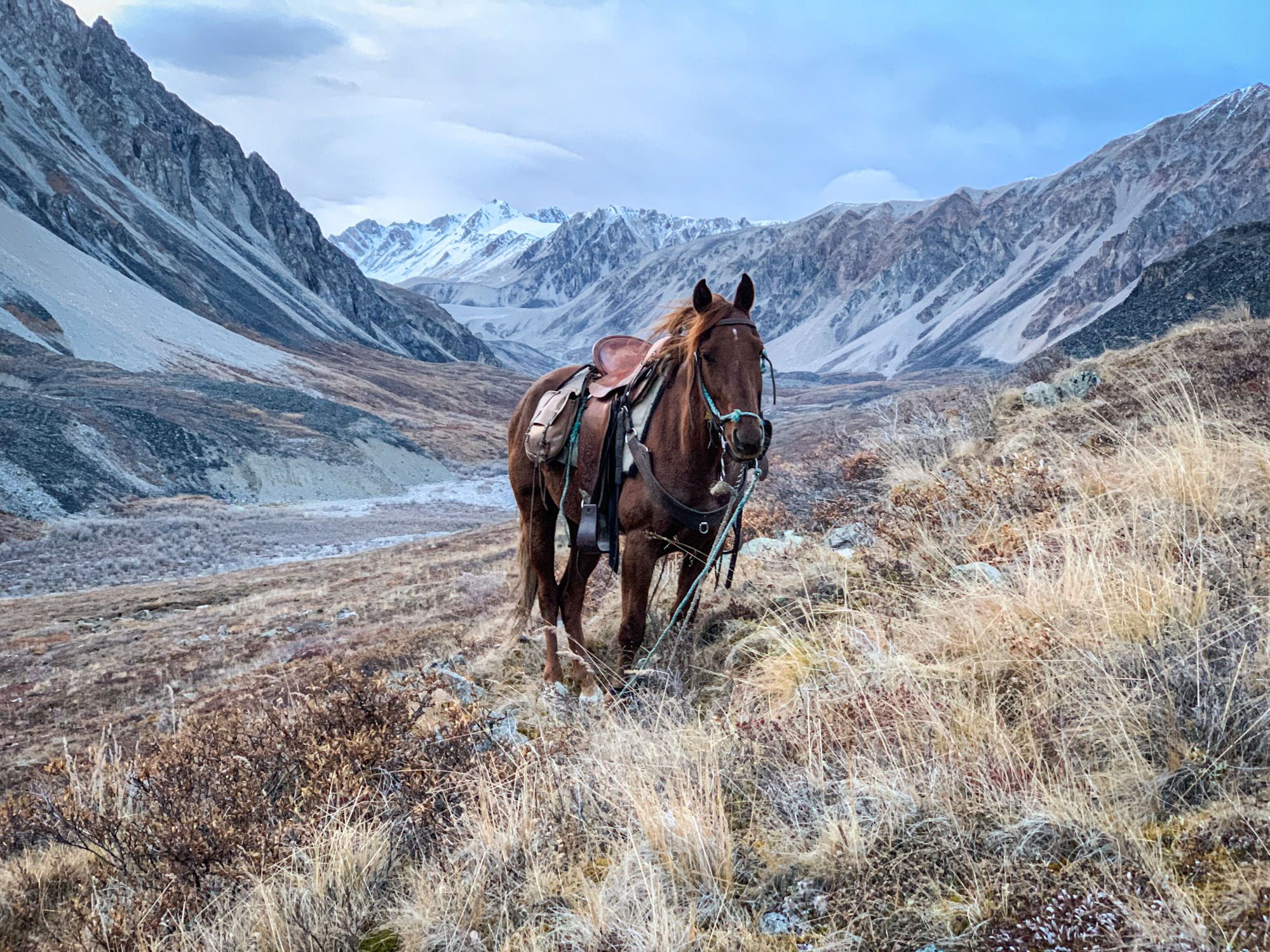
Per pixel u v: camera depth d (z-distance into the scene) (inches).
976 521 197.9
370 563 1205.1
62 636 813.2
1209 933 70.2
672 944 86.6
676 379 177.6
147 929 112.6
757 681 154.6
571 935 94.0
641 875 98.0
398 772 141.5
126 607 970.1
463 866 112.6
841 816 101.5
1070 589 132.0
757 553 245.1
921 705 117.0
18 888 142.9
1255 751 90.7
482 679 229.3
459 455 3806.6
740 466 172.7
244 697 417.7
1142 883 77.5
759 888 95.1
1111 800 91.5
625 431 183.2
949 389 567.8
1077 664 115.3
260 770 154.3
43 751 407.2
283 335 6412.4
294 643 627.2
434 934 101.3
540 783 127.8
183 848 125.6
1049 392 353.7
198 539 1720.0
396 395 5546.3
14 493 1860.2
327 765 143.8
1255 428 194.4
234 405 3107.8
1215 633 110.4
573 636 203.2
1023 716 113.3
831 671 142.8
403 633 539.2
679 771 118.3
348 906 110.7
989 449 306.2
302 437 2925.7
